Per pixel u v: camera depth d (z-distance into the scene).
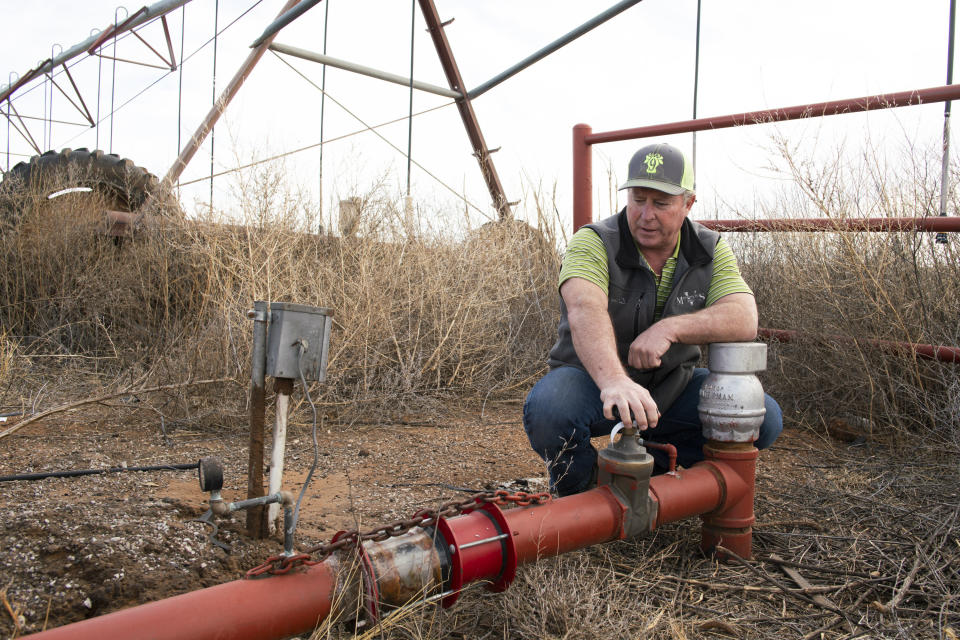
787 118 4.01
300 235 5.12
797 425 4.16
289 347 2.04
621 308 2.60
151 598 1.89
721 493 2.34
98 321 5.66
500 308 5.48
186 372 4.29
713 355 2.41
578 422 2.50
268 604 1.45
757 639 1.93
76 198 6.82
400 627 1.79
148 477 3.03
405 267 5.26
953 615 2.02
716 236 2.65
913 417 3.71
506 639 1.87
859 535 2.59
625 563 2.40
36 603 1.85
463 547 1.71
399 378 4.68
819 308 3.98
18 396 4.47
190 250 5.31
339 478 3.19
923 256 3.69
